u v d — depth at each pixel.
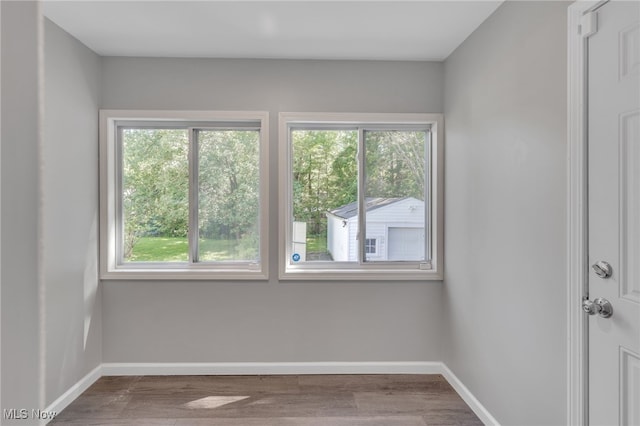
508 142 2.18
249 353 3.18
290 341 3.19
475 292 2.61
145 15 2.46
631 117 1.39
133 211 3.29
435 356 3.23
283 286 3.19
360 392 2.87
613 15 1.45
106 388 2.90
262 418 2.51
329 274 3.17
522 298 2.05
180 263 3.29
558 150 1.76
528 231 1.99
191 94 3.13
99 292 3.09
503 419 2.24
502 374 2.25
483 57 2.49
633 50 1.37
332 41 2.83
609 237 1.49
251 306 3.18
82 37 2.76
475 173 2.60
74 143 2.74
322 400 2.74
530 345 1.98
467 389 2.73
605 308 1.49
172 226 3.30
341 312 3.21
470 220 2.68
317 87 3.17
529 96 1.98
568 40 1.67
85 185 2.88
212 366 3.15
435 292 3.22
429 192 3.34
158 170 3.29
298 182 3.31
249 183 3.29
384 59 3.17
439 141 3.19
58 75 2.57
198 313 3.16
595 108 1.55
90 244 2.95
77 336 2.78
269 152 3.17
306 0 2.28
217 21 2.54
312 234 3.32
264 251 3.17
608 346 1.50
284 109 3.17
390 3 2.30
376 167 3.34
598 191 1.54
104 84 3.10
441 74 3.21
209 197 3.29
